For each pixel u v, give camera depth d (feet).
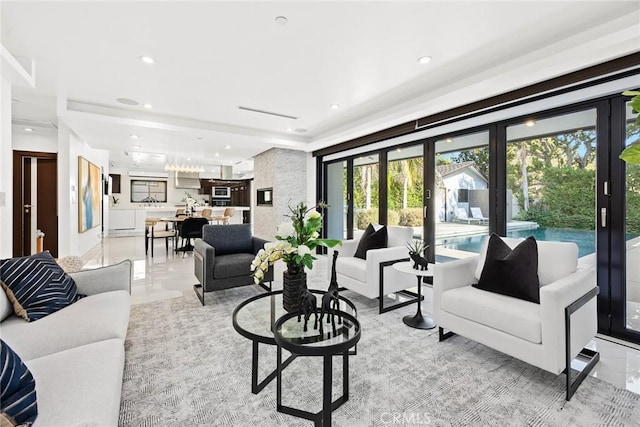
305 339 4.88
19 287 5.63
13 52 8.07
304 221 6.41
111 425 3.29
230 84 10.28
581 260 8.61
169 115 13.97
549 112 9.23
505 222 10.48
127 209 31.17
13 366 3.09
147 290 11.75
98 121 12.85
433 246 13.01
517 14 6.48
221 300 10.57
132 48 7.93
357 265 10.11
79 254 16.78
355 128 14.66
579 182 8.70
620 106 7.74
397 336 7.86
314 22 6.79
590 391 5.58
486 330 6.43
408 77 9.70
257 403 5.25
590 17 6.58
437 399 5.37
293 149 19.63
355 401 5.29
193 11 6.41
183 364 6.44
